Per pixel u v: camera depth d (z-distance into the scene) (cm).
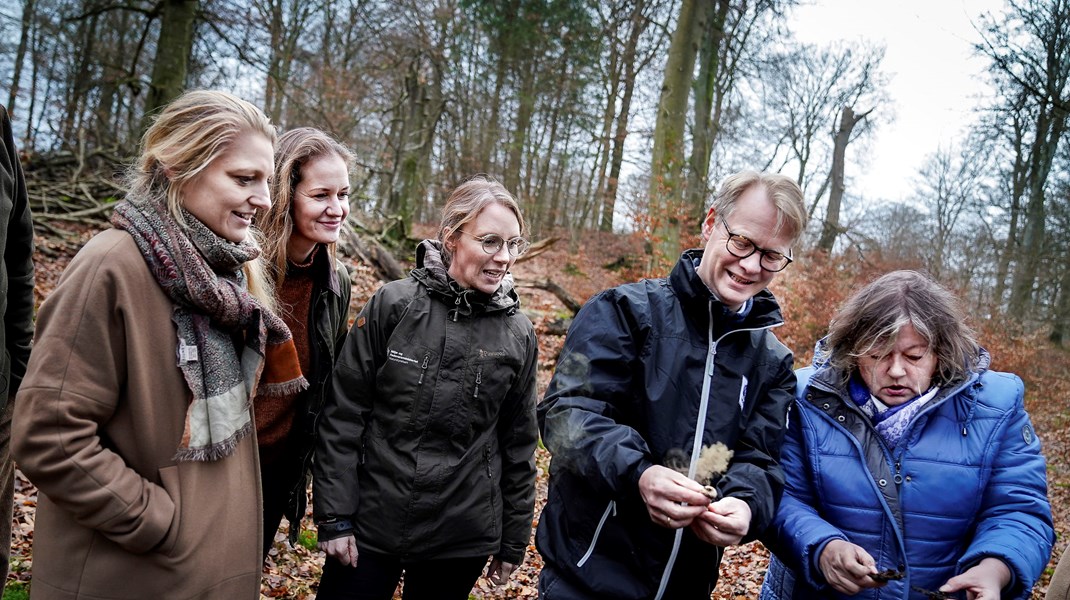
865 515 167
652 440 160
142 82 1030
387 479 193
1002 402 170
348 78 1764
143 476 136
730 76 1585
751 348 170
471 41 1869
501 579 215
